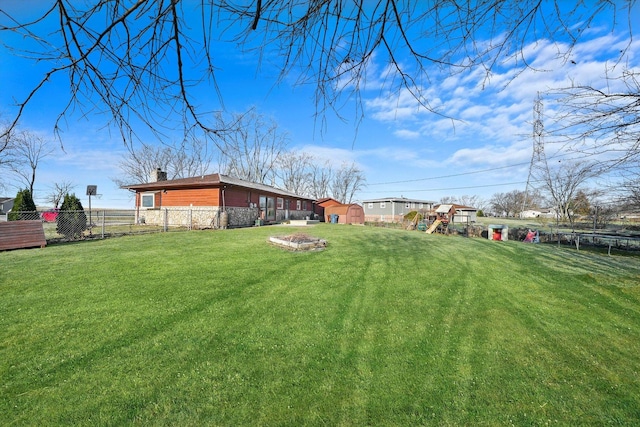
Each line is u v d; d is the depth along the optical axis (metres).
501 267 7.83
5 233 8.52
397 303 4.86
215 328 3.79
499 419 2.37
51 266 6.59
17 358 3.02
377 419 2.35
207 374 2.84
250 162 31.64
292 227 17.94
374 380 2.82
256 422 2.29
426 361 3.17
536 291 5.74
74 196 13.15
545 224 23.12
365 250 9.66
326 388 2.69
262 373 2.88
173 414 2.34
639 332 3.99
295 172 41.34
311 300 4.88
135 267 6.64
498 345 3.56
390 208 38.47
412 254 9.23
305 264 7.33
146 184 18.12
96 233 12.45
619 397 2.66
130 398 2.49
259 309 4.45
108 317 4.03
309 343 3.48
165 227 13.96
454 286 5.91
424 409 2.46
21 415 2.28
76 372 2.82
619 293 5.64
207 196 16.95
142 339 3.46
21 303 4.45
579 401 2.61
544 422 2.35
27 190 13.85
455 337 3.74
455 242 12.84
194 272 6.34
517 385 2.81
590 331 4.00
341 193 47.31
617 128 2.88
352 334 3.74
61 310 4.22
